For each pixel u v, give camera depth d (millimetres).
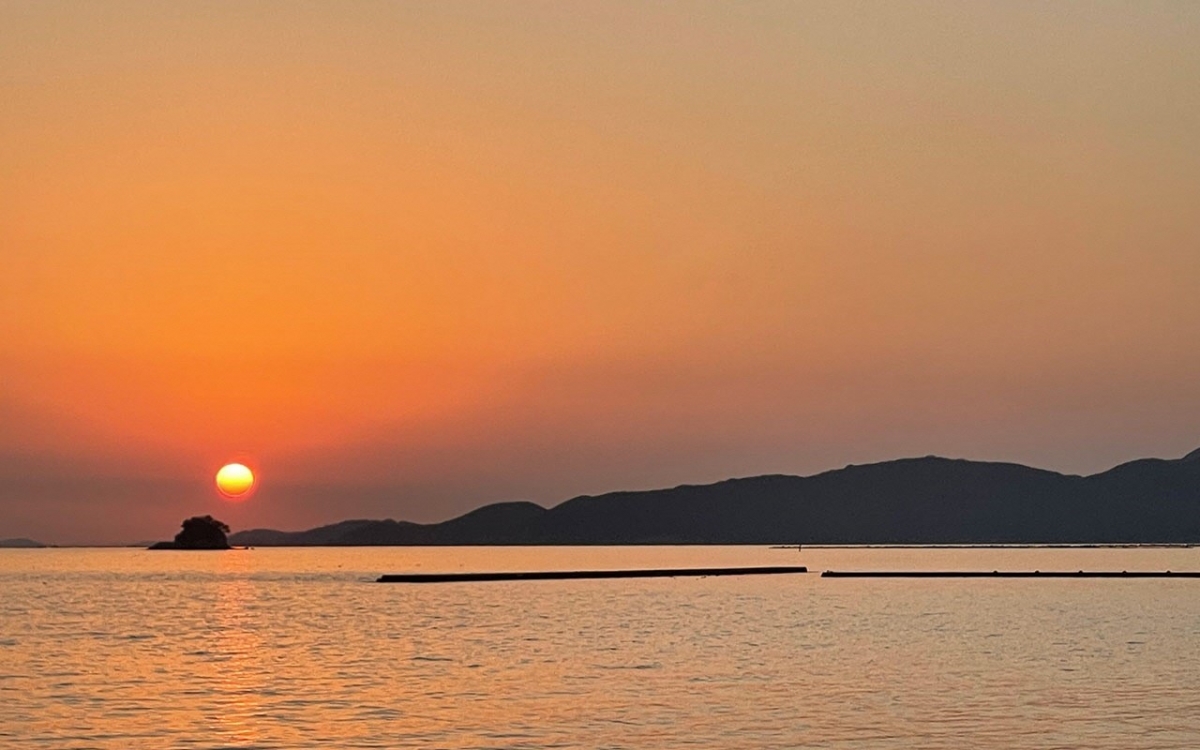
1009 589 154000
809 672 63656
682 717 48594
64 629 98125
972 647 77188
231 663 69938
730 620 102438
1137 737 44094
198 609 125250
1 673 65250
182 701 53625
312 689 57469
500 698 53906
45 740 44562
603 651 75562
